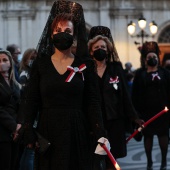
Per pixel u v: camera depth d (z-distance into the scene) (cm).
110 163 844
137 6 3584
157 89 1188
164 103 1189
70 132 550
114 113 866
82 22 599
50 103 554
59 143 546
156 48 1224
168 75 1201
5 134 839
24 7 3522
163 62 2286
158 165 1302
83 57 584
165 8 3609
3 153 841
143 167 1282
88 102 571
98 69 880
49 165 551
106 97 868
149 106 1189
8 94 855
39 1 3528
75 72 559
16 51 1280
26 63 1039
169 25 3612
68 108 553
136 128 963
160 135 1195
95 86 574
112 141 866
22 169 931
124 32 3562
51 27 581
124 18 3575
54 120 550
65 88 550
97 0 3584
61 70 561
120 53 3550
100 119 565
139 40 3550
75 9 602
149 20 3597
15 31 3522
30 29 3525
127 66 2378
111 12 3572
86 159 559
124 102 886
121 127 876
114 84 873
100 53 849
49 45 593
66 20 571
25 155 934
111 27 3572
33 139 557
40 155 556
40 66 566
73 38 576
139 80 1198
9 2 3522
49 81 553
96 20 3584
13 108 864
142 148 1677
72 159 553
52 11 609
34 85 567
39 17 3528
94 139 562
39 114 568
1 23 3525
